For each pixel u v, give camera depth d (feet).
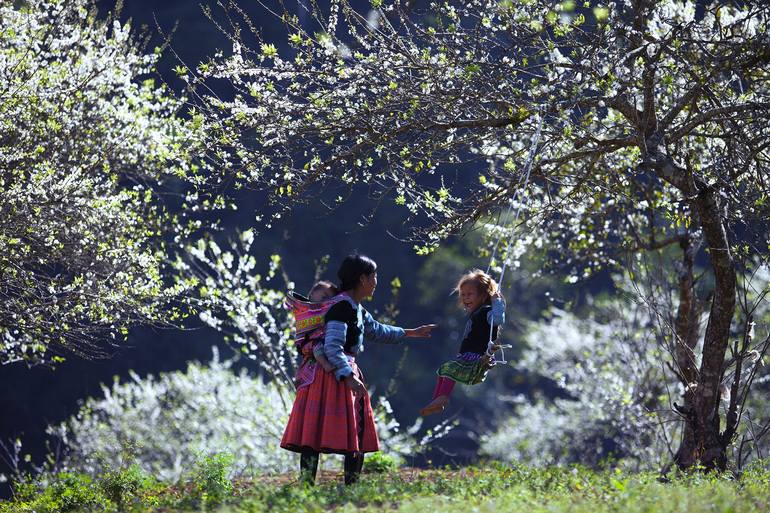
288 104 49.34
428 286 258.57
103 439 105.91
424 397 249.55
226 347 188.96
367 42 49.85
